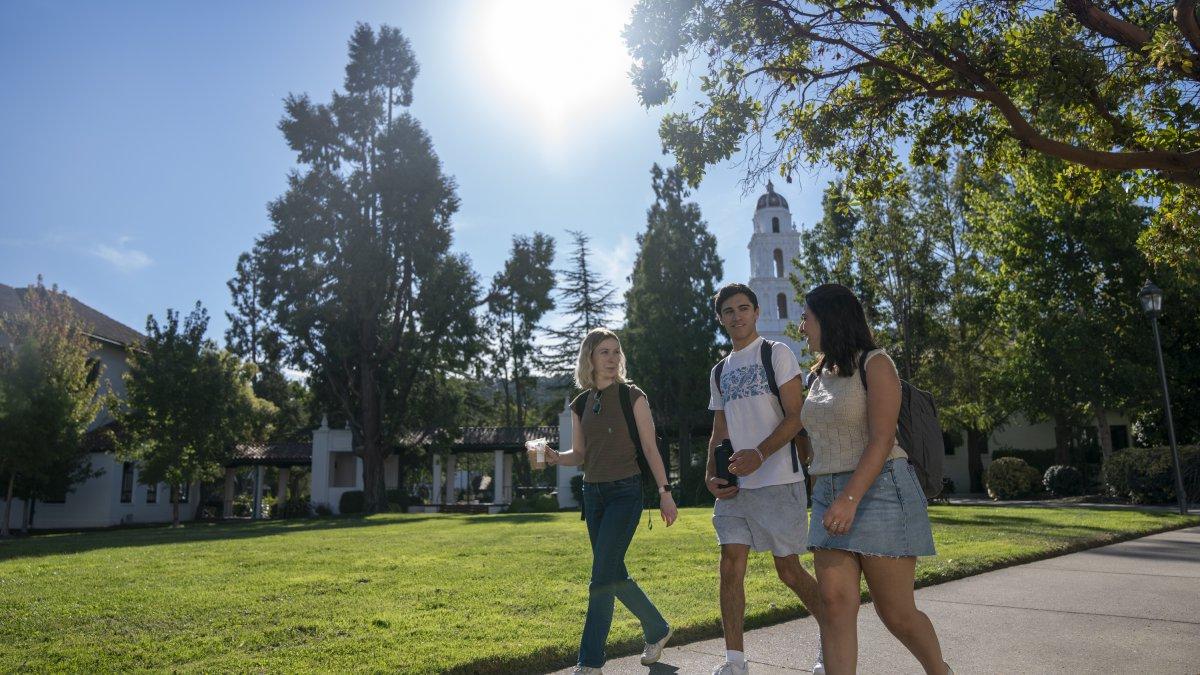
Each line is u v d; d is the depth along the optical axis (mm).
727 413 4289
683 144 7359
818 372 3475
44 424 24250
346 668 4070
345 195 33250
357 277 33125
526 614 5535
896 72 7074
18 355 24391
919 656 3047
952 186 26750
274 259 32938
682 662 4344
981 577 7258
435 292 33125
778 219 59812
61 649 4605
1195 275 13852
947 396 23422
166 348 28141
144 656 4418
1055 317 24516
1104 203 23266
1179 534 11711
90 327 30719
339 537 13414
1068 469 25359
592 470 4336
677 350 31938
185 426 27656
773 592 6137
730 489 4098
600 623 4031
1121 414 30828
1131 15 7051
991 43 6477
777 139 7789
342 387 34344
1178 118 6980
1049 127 7891
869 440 3016
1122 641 4730
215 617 5496
